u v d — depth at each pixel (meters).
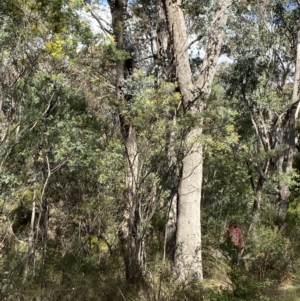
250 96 13.52
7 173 6.29
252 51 13.53
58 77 6.23
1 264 6.54
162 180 7.58
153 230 9.89
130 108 7.29
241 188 12.95
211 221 11.55
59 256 8.55
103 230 9.52
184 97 8.70
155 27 10.38
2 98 5.97
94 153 7.27
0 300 6.07
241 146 12.85
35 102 6.25
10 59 5.94
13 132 6.17
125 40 9.17
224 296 6.91
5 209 6.92
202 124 7.53
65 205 9.30
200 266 8.77
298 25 15.02
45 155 6.78
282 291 8.78
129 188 7.87
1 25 5.88
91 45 6.66
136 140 7.64
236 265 7.97
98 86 8.42
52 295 6.65
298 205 16.77
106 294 7.20
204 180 12.68
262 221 12.34
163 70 9.35
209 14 9.17
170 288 7.54
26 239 7.54
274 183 13.09
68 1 5.98
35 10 5.88
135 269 7.62
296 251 10.59
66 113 6.80
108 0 8.82
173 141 7.24
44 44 5.99
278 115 13.91
